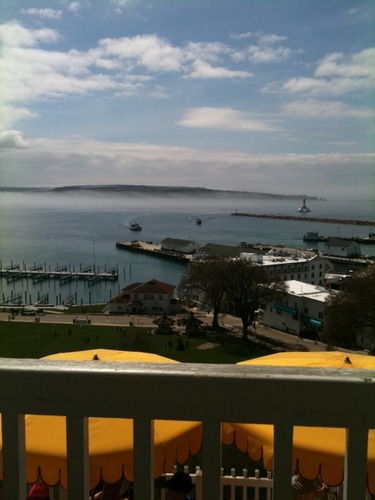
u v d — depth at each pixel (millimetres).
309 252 121562
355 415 2416
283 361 5105
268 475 5312
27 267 128500
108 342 52531
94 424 3771
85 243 175000
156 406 2525
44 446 3551
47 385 2568
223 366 2631
